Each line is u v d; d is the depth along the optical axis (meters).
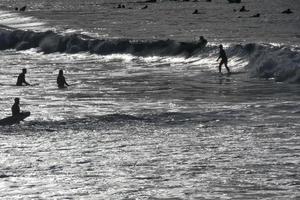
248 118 58.78
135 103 69.50
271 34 127.12
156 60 113.88
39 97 75.38
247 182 36.41
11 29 163.25
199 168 40.25
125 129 55.91
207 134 52.28
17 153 46.69
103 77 93.25
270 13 194.12
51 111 65.31
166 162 42.28
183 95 74.50
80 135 53.72
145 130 55.16
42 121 60.12
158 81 87.31
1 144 50.50
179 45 114.12
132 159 43.53
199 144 48.22
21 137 53.47
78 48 129.75
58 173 39.94
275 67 86.56
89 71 101.88
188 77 90.88
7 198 34.38
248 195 33.66
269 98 70.12
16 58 128.00
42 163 42.97
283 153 43.81
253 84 82.06
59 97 75.12
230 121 57.69
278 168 39.47
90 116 61.94
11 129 57.03
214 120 58.56
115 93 77.31
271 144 47.06
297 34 125.69
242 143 47.94
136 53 119.31
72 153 46.19
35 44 141.88
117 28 156.00
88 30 153.50
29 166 42.12
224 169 39.75
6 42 147.12
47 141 51.34
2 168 41.72
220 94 74.50
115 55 122.12
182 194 34.28
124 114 62.19
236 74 92.31
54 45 135.25
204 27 149.50
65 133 54.81
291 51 89.25
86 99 73.06
